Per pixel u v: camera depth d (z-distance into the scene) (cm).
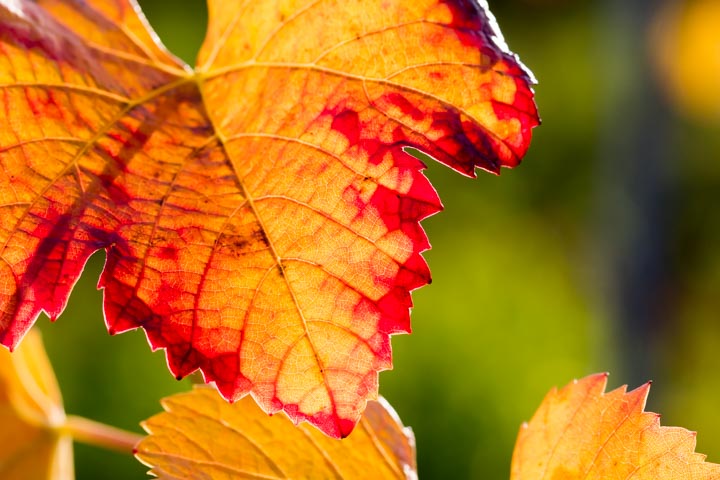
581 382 48
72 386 205
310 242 46
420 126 46
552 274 300
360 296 46
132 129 46
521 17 350
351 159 46
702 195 318
